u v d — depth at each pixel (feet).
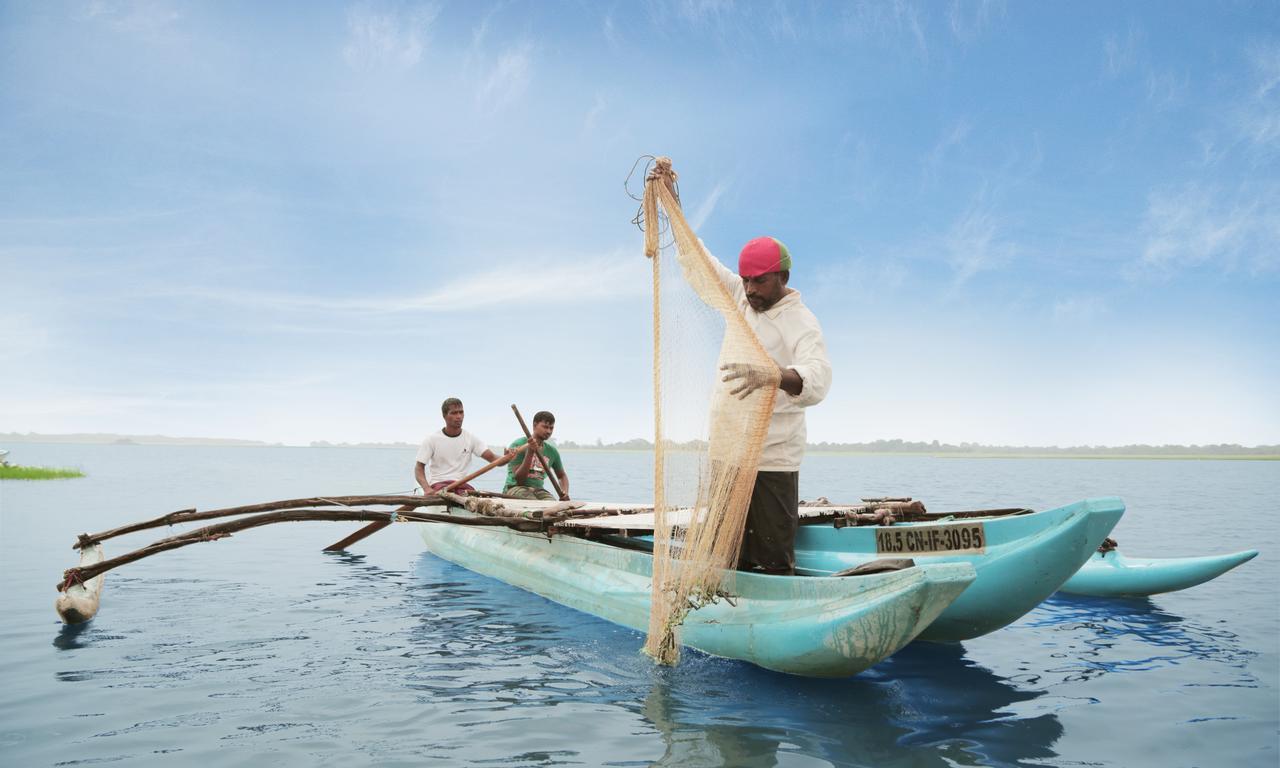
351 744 10.68
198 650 15.70
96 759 10.18
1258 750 10.53
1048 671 14.28
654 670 14.23
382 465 183.93
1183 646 16.07
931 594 11.14
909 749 10.50
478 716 11.80
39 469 91.09
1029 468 185.47
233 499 58.13
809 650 12.79
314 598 21.30
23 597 20.94
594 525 19.19
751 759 10.14
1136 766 9.98
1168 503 57.47
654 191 14.10
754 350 12.41
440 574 25.55
